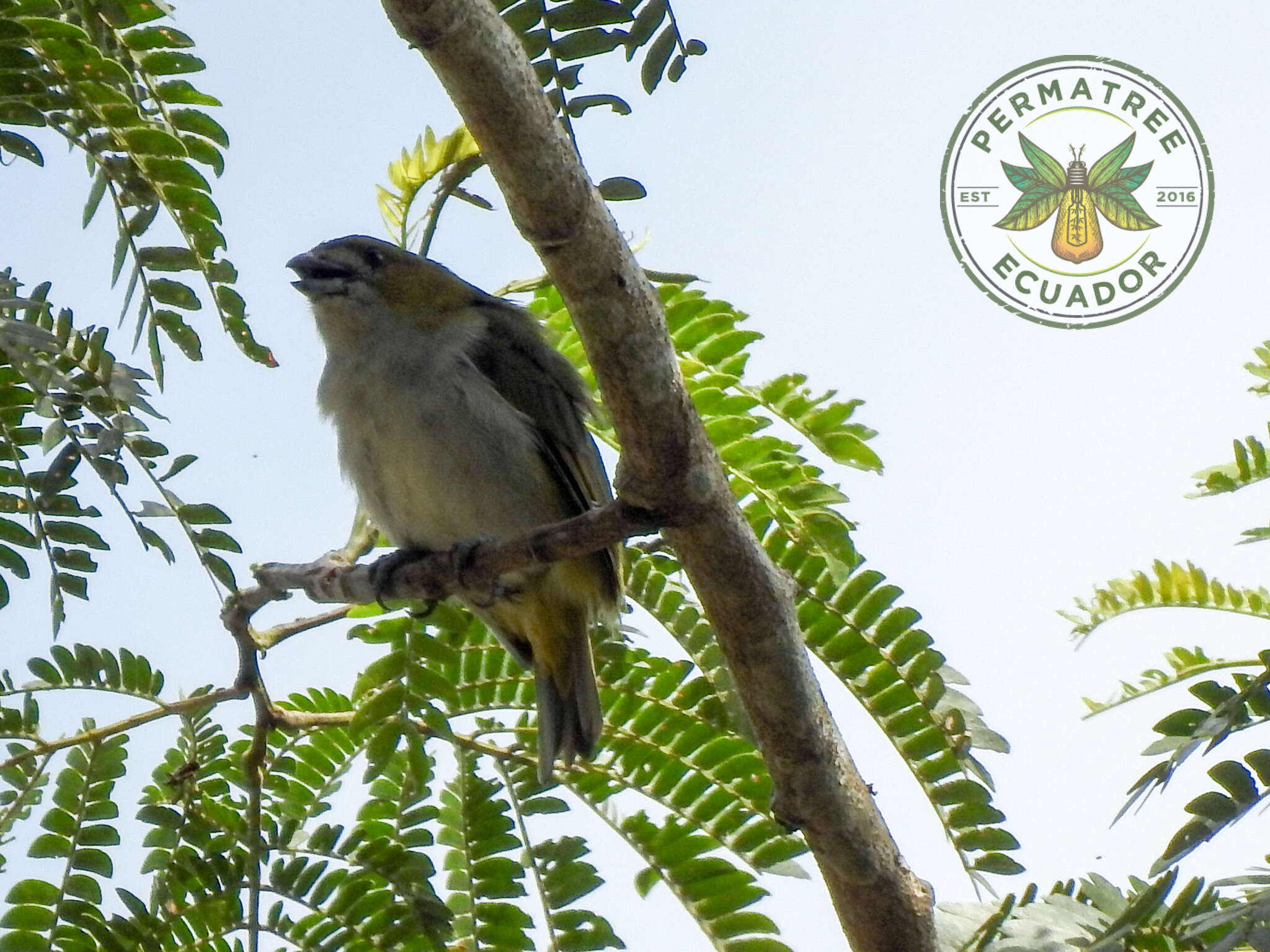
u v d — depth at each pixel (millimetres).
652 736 8875
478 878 8539
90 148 7582
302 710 9109
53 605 7457
